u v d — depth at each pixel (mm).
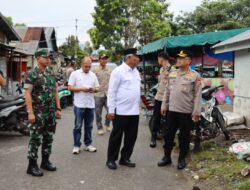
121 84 3988
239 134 5465
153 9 23531
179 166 3998
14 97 5875
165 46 8289
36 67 3668
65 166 4070
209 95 4996
